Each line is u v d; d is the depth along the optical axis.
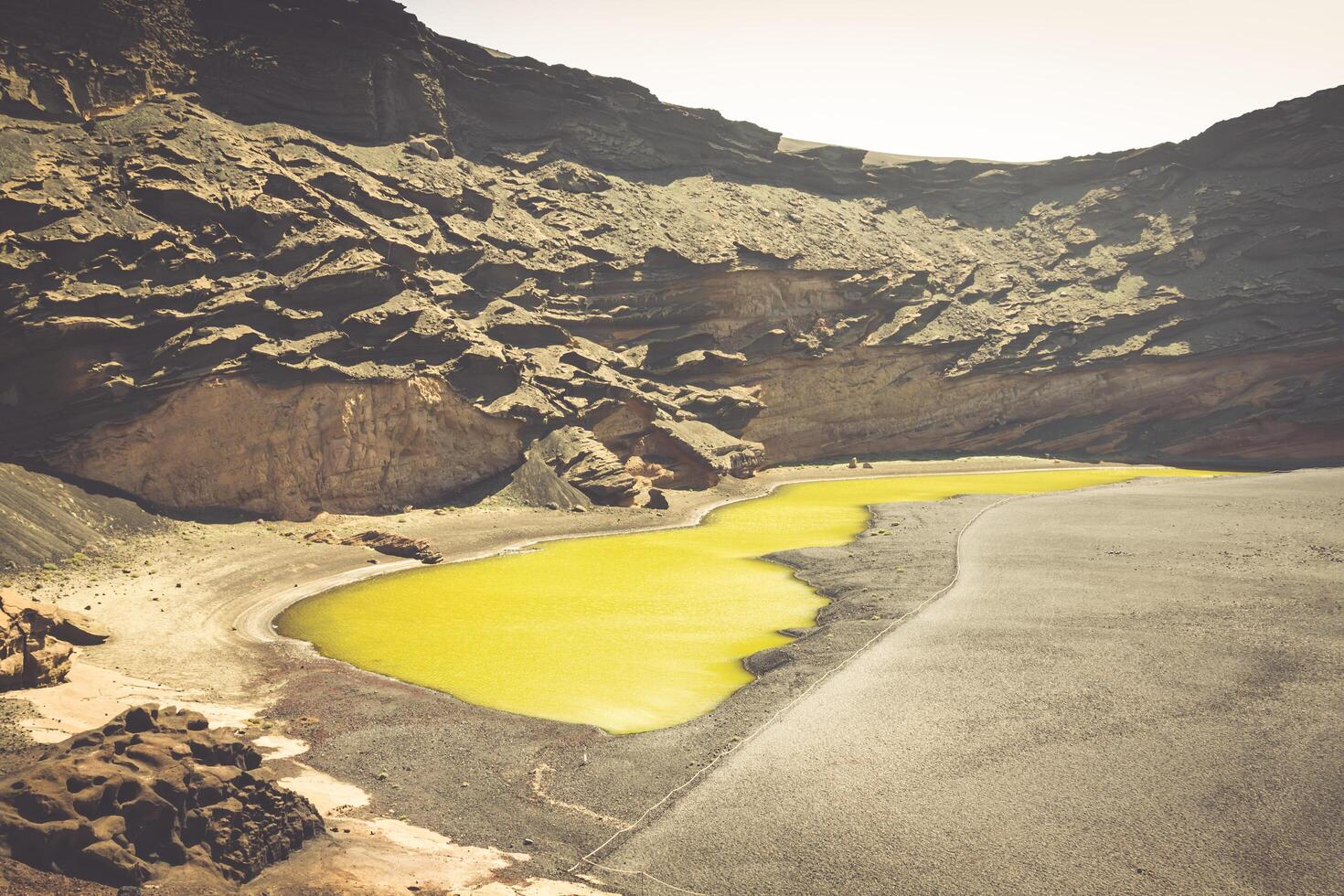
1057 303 126.56
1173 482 89.75
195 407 56.09
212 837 19.56
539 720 31.23
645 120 112.56
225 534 54.84
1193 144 131.25
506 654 38.72
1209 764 26.14
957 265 129.62
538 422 75.38
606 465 75.75
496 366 72.31
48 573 44.22
